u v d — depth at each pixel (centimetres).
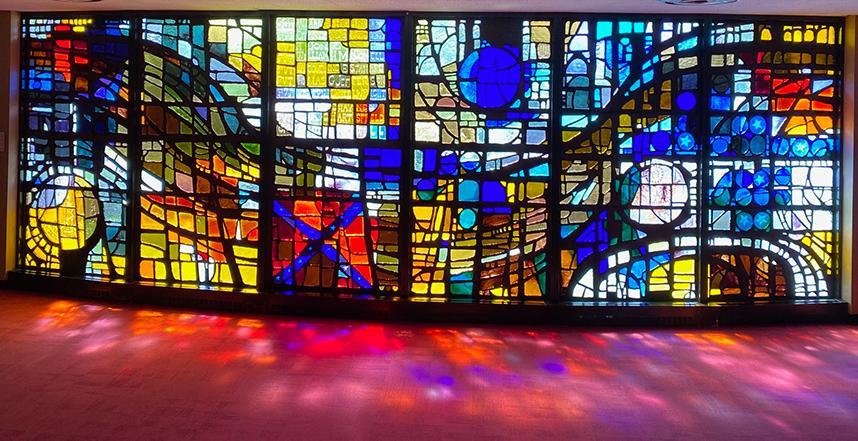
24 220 610
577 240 545
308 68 552
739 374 435
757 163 544
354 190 554
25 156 605
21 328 505
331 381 413
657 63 538
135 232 583
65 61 589
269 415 362
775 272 551
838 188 547
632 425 357
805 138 545
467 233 549
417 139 546
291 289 564
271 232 563
